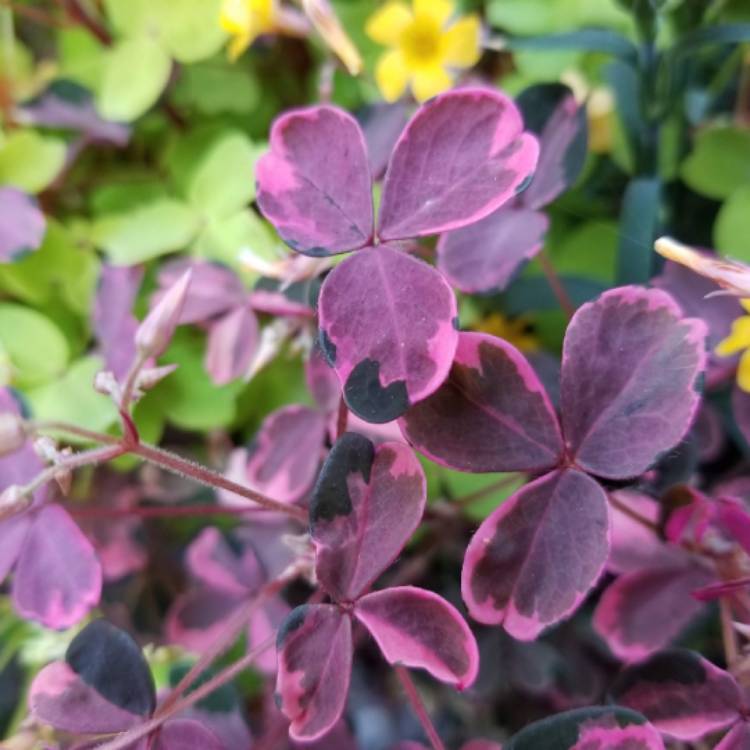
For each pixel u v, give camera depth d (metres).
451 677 0.06
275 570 0.11
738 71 0.15
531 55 0.14
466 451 0.07
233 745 0.09
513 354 0.07
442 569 0.12
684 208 0.14
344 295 0.07
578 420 0.07
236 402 0.13
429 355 0.07
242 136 0.13
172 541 0.13
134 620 0.12
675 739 0.08
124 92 0.14
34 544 0.09
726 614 0.09
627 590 0.09
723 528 0.08
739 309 0.10
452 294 0.07
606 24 0.14
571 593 0.07
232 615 0.11
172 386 0.13
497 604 0.07
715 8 0.14
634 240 0.11
